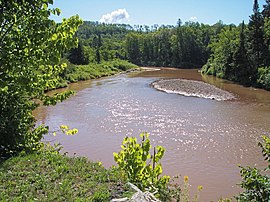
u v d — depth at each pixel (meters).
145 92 35.84
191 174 14.04
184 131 20.20
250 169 6.16
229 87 39.81
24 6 6.62
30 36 6.80
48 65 8.03
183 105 28.27
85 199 5.48
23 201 5.32
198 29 97.31
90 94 34.47
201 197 11.98
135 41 95.88
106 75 57.50
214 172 14.25
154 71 68.75
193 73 62.84
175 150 16.84
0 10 6.48
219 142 18.06
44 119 23.16
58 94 8.37
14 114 7.58
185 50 85.31
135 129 20.70
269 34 43.91
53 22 6.93
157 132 20.05
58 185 5.99
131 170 7.20
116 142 18.17
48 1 6.75
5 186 5.77
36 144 8.15
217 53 56.91
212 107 27.34
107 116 24.16
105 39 126.25
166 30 99.44
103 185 6.11
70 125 21.59
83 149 17.03
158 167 7.64
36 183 5.96
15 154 7.46
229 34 54.97
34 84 7.82
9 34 6.94
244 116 24.00
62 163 7.04
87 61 69.12
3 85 6.87
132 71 68.56
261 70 39.84
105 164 15.06
